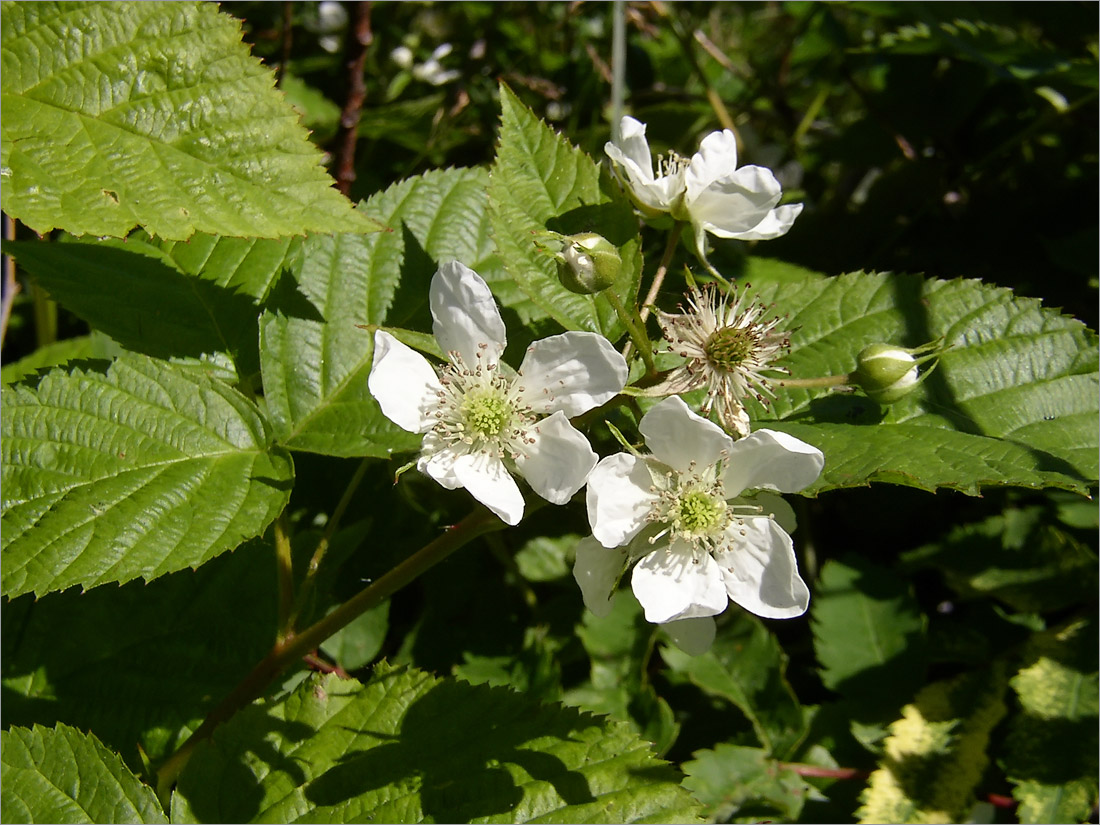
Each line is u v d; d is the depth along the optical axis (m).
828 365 0.12
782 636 0.18
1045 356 0.12
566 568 0.16
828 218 0.20
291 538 0.14
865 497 0.18
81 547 0.10
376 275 0.13
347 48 0.17
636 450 0.10
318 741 0.11
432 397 0.10
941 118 0.22
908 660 0.16
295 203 0.11
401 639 0.16
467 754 0.11
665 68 0.27
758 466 0.10
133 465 0.11
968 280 0.13
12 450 0.11
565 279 0.10
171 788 0.12
